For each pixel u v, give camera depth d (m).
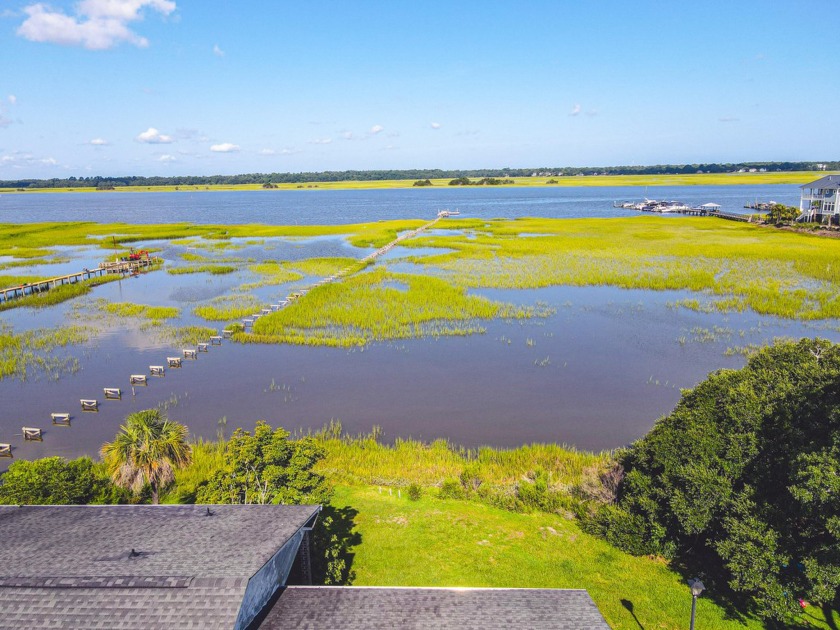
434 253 103.69
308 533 19.14
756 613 21.36
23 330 59.81
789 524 20.41
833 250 93.19
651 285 75.25
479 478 31.06
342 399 42.69
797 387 24.56
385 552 24.81
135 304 70.06
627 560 24.53
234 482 23.12
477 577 23.19
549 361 50.00
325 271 87.88
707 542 22.48
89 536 16.86
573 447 34.97
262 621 15.09
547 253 99.12
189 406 41.81
